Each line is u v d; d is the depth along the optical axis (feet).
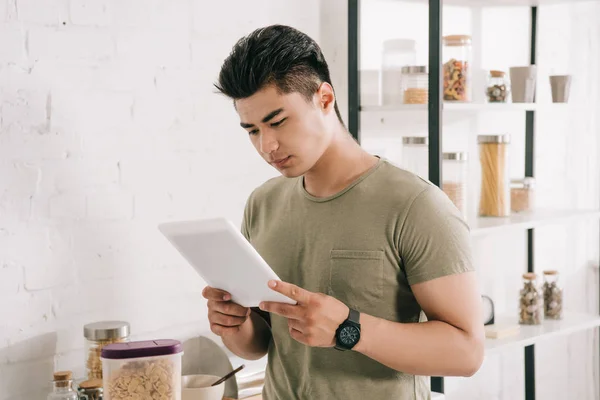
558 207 11.37
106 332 6.60
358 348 4.75
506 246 10.78
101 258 7.12
